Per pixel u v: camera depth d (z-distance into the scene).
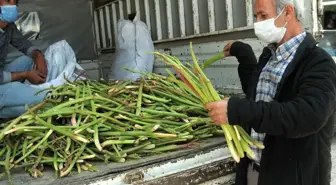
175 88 2.30
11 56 3.43
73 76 3.27
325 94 1.15
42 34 4.95
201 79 1.37
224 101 1.21
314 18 2.01
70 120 1.89
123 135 1.79
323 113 1.13
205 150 1.75
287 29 1.36
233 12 2.61
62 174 1.55
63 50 3.42
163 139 1.83
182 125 1.96
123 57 3.70
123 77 3.62
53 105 2.03
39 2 4.89
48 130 1.78
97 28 5.26
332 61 1.24
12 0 2.89
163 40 3.58
